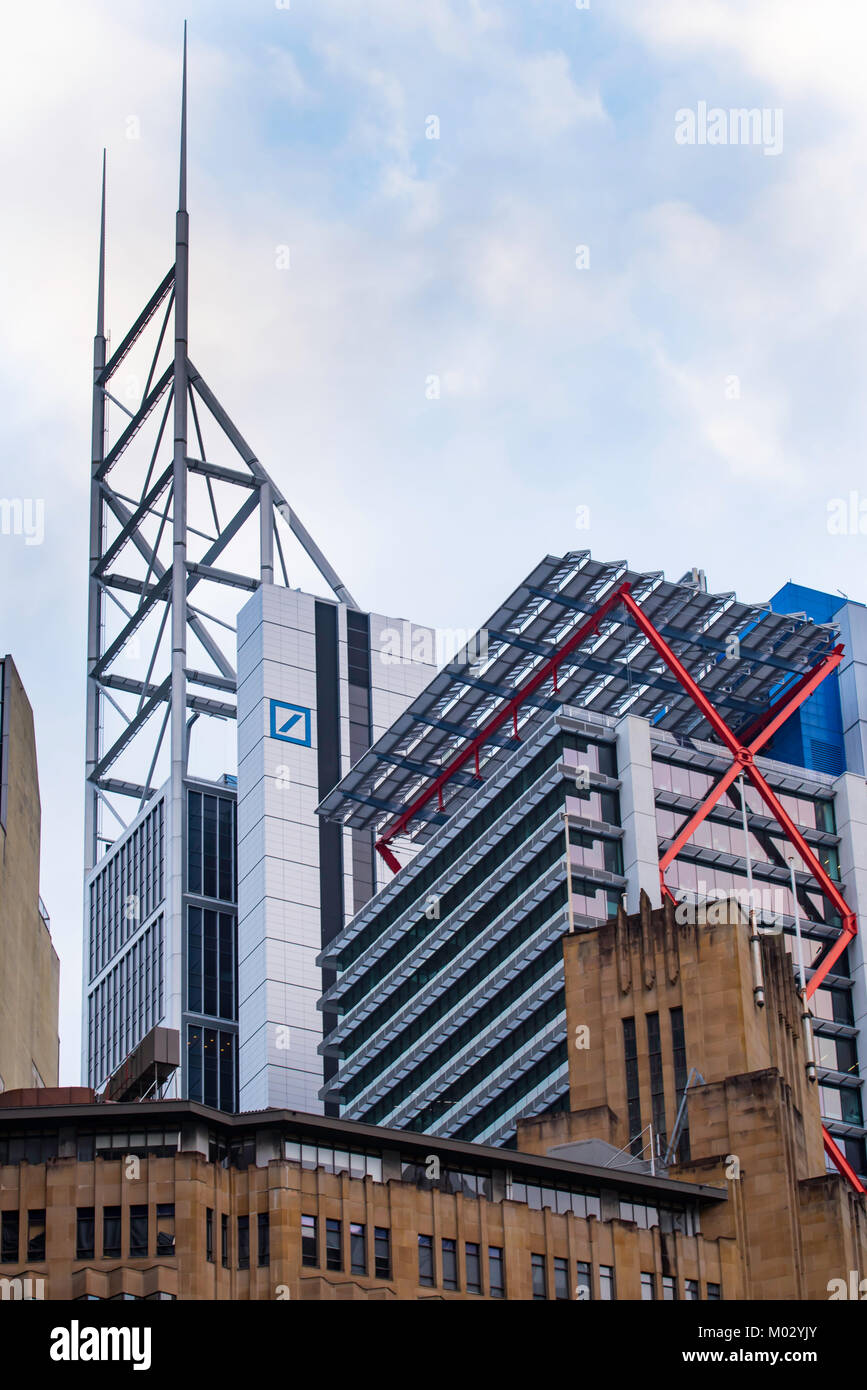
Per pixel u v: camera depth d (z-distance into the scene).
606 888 199.00
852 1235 137.25
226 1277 114.44
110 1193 114.25
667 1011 148.00
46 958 187.00
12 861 170.75
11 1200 113.94
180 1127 116.94
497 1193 125.75
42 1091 128.75
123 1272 111.62
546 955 195.50
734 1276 131.75
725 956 147.62
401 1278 117.69
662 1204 132.88
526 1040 193.38
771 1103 139.25
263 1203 115.81
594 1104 147.75
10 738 174.50
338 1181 118.19
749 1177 137.12
